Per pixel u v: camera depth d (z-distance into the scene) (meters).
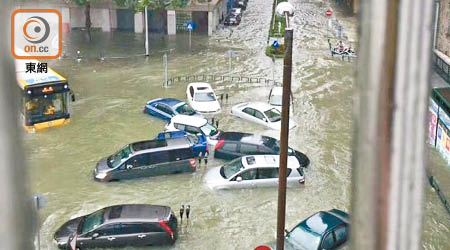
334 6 67.38
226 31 54.09
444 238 18.77
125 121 29.34
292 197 21.36
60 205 20.78
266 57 43.66
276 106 31.17
